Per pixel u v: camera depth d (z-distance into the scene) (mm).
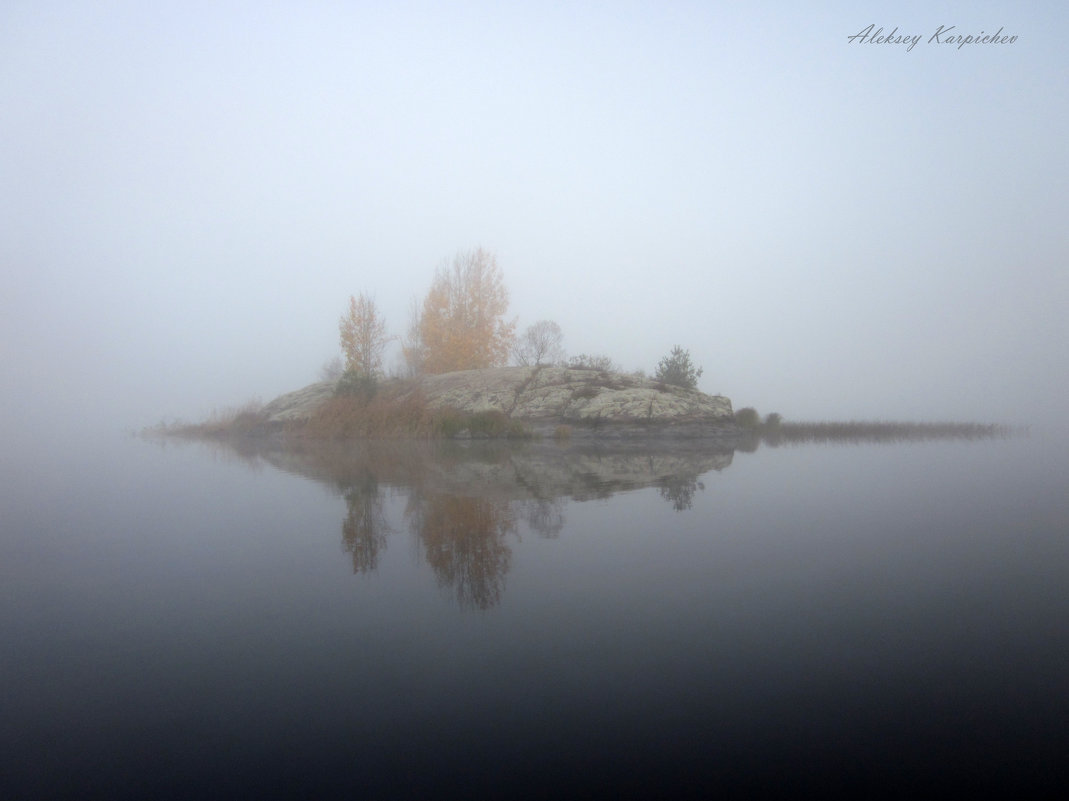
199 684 3367
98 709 3123
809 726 2920
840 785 2486
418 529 7020
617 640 3889
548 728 2910
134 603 4680
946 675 3424
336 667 3547
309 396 35688
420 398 30469
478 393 31938
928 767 2611
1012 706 3102
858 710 3062
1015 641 3881
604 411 28422
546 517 7645
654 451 19875
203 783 2529
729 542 6363
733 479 11508
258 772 2598
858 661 3596
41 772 2607
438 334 39125
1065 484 10727
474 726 2934
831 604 4516
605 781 2516
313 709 3092
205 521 7758
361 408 29141
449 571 5383
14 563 5863
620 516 7715
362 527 7184
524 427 27453
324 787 2496
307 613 4406
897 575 5242
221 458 17578
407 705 3123
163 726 2965
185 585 5105
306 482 11414
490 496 9375
